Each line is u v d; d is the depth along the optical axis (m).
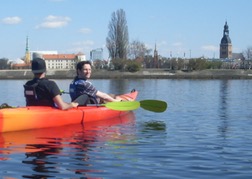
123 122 9.66
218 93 24.84
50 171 4.96
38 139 7.10
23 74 79.00
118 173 4.89
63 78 74.50
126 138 7.38
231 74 76.00
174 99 19.16
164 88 32.38
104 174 4.84
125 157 5.75
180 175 4.82
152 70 80.62
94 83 46.56
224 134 8.06
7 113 7.64
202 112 12.64
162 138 7.46
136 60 83.88
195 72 79.44
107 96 9.98
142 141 7.09
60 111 8.52
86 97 9.58
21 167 5.12
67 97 19.80
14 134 7.57
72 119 8.84
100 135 7.63
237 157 5.83
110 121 9.74
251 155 5.98
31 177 4.70
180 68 82.94
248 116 11.52
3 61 125.44
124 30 83.44
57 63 137.62
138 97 20.77
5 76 75.19
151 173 4.90
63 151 6.12
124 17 83.50
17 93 23.77
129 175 4.80
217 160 5.62
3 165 5.22
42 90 8.37
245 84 42.69
